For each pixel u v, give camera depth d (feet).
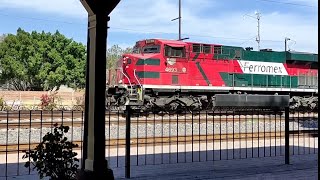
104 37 17.74
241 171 24.18
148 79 70.08
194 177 22.33
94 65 17.66
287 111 27.37
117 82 73.20
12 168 24.73
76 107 98.27
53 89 187.83
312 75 90.53
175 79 72.74
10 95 133.28
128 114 22.82
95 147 17.66
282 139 41.27
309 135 42.93
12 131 41.93
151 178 22.03
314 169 24.95
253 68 81.97
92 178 17.40
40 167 16.63
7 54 183.73
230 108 76.95
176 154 30.91
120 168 24.99
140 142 36.40
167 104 70.85
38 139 38.19
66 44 191.11
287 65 86.99
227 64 78.69
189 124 53.11
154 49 72.69
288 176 22.74
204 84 75.61
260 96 80.38
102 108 17.79
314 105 89.25
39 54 183.52
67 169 16.89
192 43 74.74
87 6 17.65
